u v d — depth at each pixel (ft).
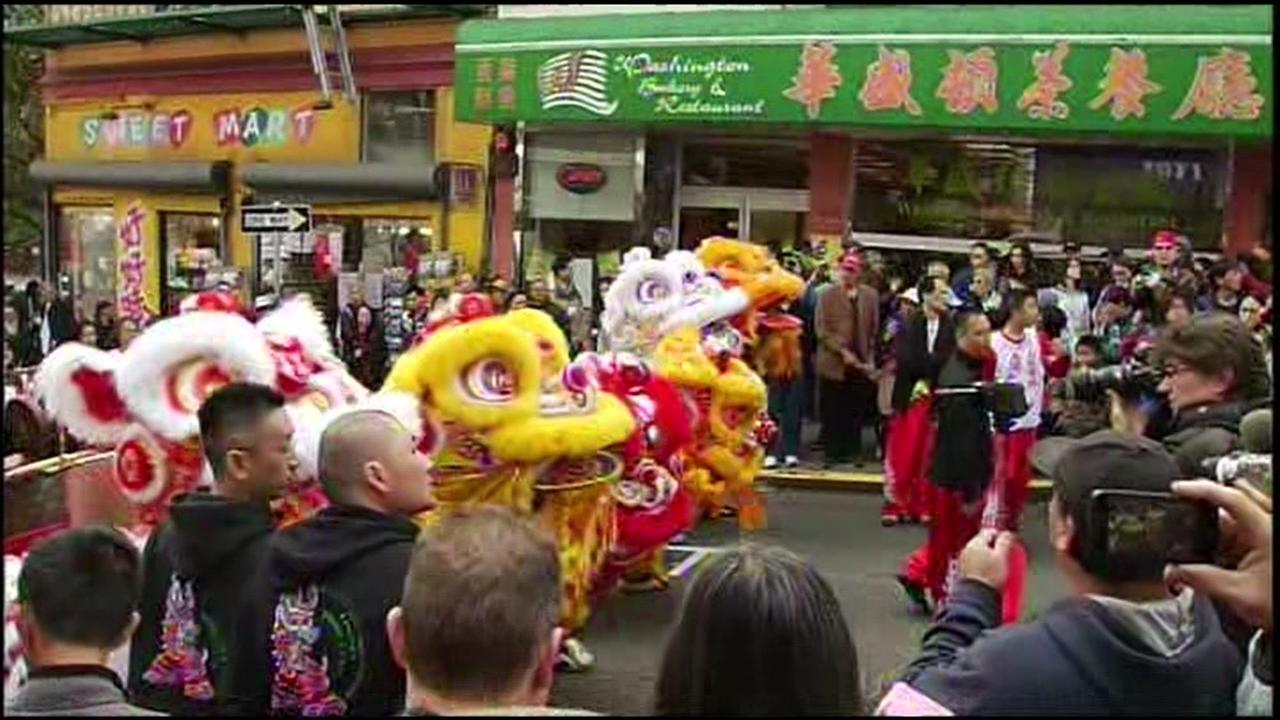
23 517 15.71
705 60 50.47
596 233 57.47
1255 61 44.68
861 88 48.42
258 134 66.33
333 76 63.62
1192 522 7.84
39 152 79.20
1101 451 8.15
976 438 26.63
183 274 67.26
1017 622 8.48
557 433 20.03
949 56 47.34
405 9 60.59
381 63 62.34
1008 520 25.52
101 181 71.10
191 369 16.69
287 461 11.93
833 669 7.56
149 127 70.59
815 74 48.93
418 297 51.06
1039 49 46.42
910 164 52.65
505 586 7.57
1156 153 50.49
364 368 53.21
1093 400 28.07
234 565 11.05
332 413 16.55
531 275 54.80
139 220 70.54
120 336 42.32
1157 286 39.50
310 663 10.61
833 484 41.52
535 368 19.94
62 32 68.44
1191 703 7.61
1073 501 7.98
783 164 55.52
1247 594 7.77
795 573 7.71
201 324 16.74
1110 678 7.58
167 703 11.09
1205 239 50.19
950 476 26.71
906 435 30.37
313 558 10.69
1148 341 27.27
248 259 66.08
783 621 7.47
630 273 28.91
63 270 74.13
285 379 17.28
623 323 28.91
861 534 35.73
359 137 63.21
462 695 7.55
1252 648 8.67
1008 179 51.90
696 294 28.84
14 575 11.51
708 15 50.96
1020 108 46.78
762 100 49.73
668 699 7.64
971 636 8.83
